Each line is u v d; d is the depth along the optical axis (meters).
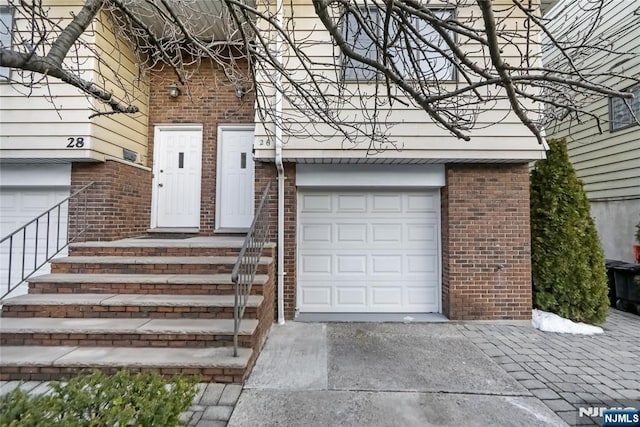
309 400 3.13
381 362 3.97
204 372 3.43
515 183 5.68
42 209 5.74
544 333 5.11
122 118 5.98
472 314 5.56
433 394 3.27
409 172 5.82
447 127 2.64
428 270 6.04
